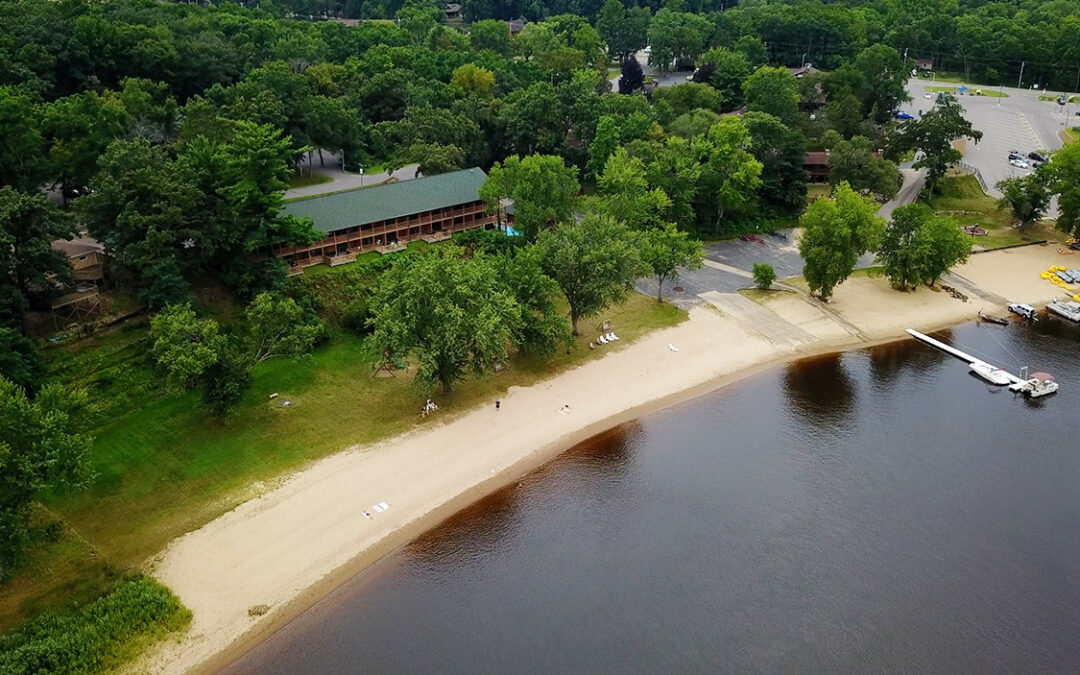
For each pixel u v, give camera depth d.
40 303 96.12
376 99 178.50
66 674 62.00
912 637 68.75
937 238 129.12
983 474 90.00
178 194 99.00
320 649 66.88
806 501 85.62
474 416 97.62
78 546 74.12
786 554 78.12
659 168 147.75
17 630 64.62
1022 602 72.50
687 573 75.75
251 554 75.19
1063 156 147.75
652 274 116.81
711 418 100.31
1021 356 116.00
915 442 95.81
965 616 70.94
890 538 80.25
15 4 165.88
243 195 103.62
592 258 107.25
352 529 79.25
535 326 103.56
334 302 114.12
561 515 83.31
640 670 65.50
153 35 164.50
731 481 88.69
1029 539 80.00
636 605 71.94
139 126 131.62
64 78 154.62
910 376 110.62
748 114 166.25
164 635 66.62
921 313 127.75
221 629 67.81
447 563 76.50
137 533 76.31
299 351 95.50
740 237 154.75
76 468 70.31
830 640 68.44
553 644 67.75
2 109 103.06
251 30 196.12
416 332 94.06
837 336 120.44
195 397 96.00
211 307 106.06
